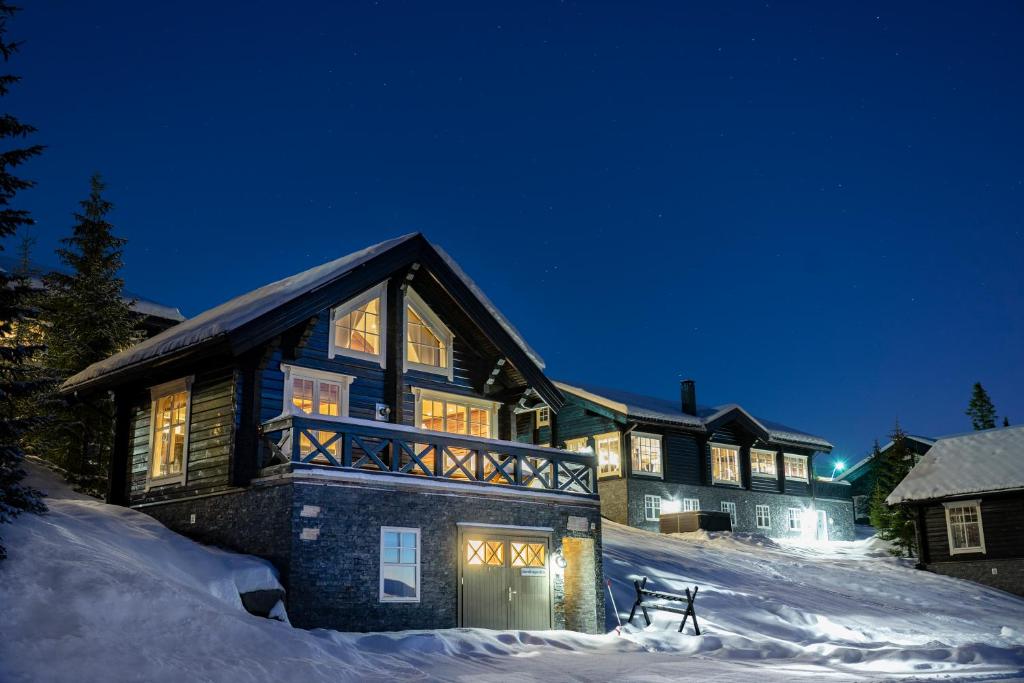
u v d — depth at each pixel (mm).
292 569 14922
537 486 20312
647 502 38156
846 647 17344
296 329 18375
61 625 9828
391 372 20016
